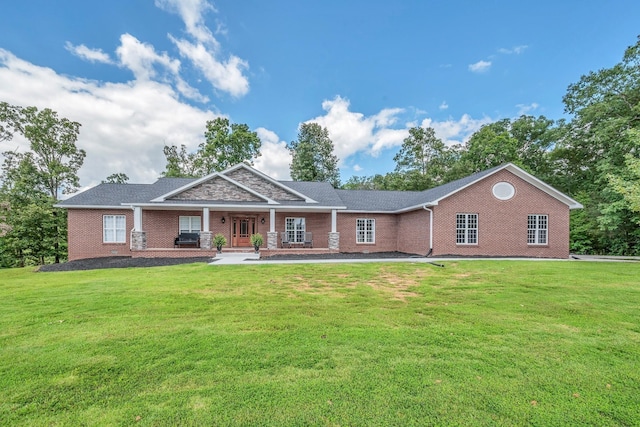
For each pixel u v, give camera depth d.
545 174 29.50
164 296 7.01
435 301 6.64
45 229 21.48
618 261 14.70
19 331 4.71
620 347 4.14
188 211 18.02
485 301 6.63
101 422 2.55
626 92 20.33
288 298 6.87
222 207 16.41
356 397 2.91
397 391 3.01
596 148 22.59
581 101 23.25
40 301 6.55
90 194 18.38
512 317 5.48
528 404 2.82
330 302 6.52
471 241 16.66
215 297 6.94
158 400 2.86
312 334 4.58
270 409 2.72
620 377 3.33
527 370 3.47
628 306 6.25
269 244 16.89
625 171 17.88
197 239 17.36
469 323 5.13
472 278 9.48
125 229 17.77
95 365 3.57
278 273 10.26
